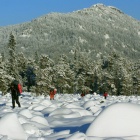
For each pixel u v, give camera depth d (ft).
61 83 282.77
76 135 22.20
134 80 307.37
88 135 24.03
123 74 277.03
